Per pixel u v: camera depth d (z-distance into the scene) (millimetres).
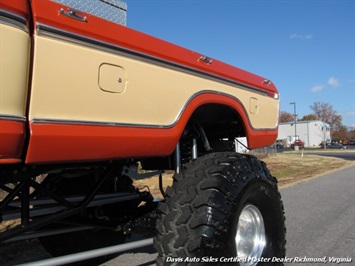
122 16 3164
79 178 3668
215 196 2697
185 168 3008
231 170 2922
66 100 2197
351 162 26688
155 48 2777
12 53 1947
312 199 9602
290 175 16891
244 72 3879
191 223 2619
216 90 3395
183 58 3033
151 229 3518
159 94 2803
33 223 2686
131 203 3883
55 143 2146
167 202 2809
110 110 2441
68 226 3381
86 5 2873
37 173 2547
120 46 2508
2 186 2912
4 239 2533
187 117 3059
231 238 2721
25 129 2031
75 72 2242
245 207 3070
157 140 2775
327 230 6242
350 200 9406
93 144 2342
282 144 82125
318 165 23266
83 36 2285
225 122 4051
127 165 3381
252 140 3928
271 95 4375
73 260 2672
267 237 3328
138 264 4352
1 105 1922
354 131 113500
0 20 1907
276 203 3457
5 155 1995
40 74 2086
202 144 4012
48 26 2113
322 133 85188
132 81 2590
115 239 4102
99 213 3844
